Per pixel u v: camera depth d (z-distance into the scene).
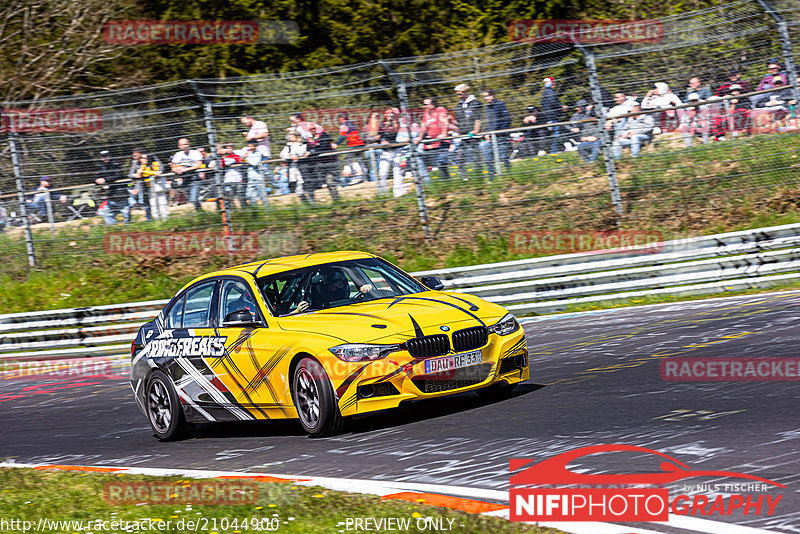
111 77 40.22
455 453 11.12
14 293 29.78
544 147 27.16
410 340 12.55
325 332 12.89
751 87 25.83
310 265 14.59
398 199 28.03
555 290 23.20
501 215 27.30
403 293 14.40
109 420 17.31
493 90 27.42
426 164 27.83
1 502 11.05
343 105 28.17
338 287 14.23
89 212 30.23
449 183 27.75
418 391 12.51
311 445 12.62
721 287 22.00
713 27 25.88
